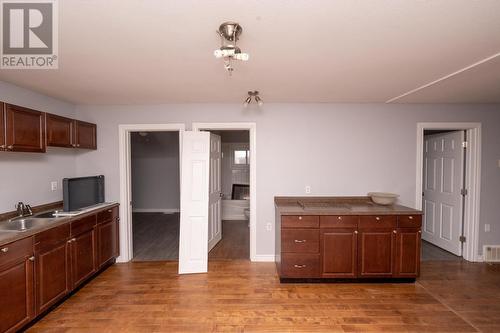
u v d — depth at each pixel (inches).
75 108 143.7
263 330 86.7
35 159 118.9
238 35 64.6
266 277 125.8
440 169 164.7
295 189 144.6
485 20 59.4
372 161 144.3
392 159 144.0
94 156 144.7
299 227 118.0
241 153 279.4
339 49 75.3
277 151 144.0
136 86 110.9
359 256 118.4
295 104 143.3
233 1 52.2
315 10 55.6
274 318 93.1
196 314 95.7
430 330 86.4
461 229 149.6
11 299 78.7
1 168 102.8
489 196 144.1
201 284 119.0
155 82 105.4
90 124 137.8
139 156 287.9
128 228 147.7
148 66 87.8
